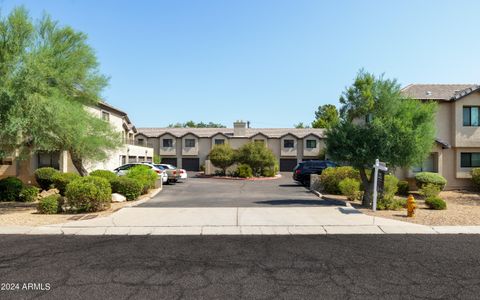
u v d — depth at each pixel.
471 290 4.71
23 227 8.58
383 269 5.57
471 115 19.58
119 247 6.89
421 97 20.08
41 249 6.73
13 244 7.11
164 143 49.16
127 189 13.96
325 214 10.39
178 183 26.31
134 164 24.25
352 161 12.41
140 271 5.46
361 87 12.70
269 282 5.00
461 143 19.38
